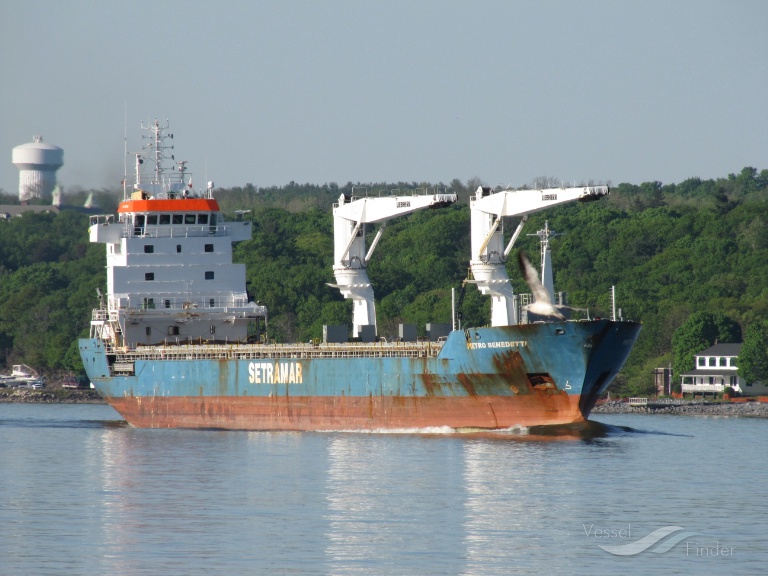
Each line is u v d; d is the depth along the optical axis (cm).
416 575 15775
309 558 16562
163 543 17400
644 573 16050
